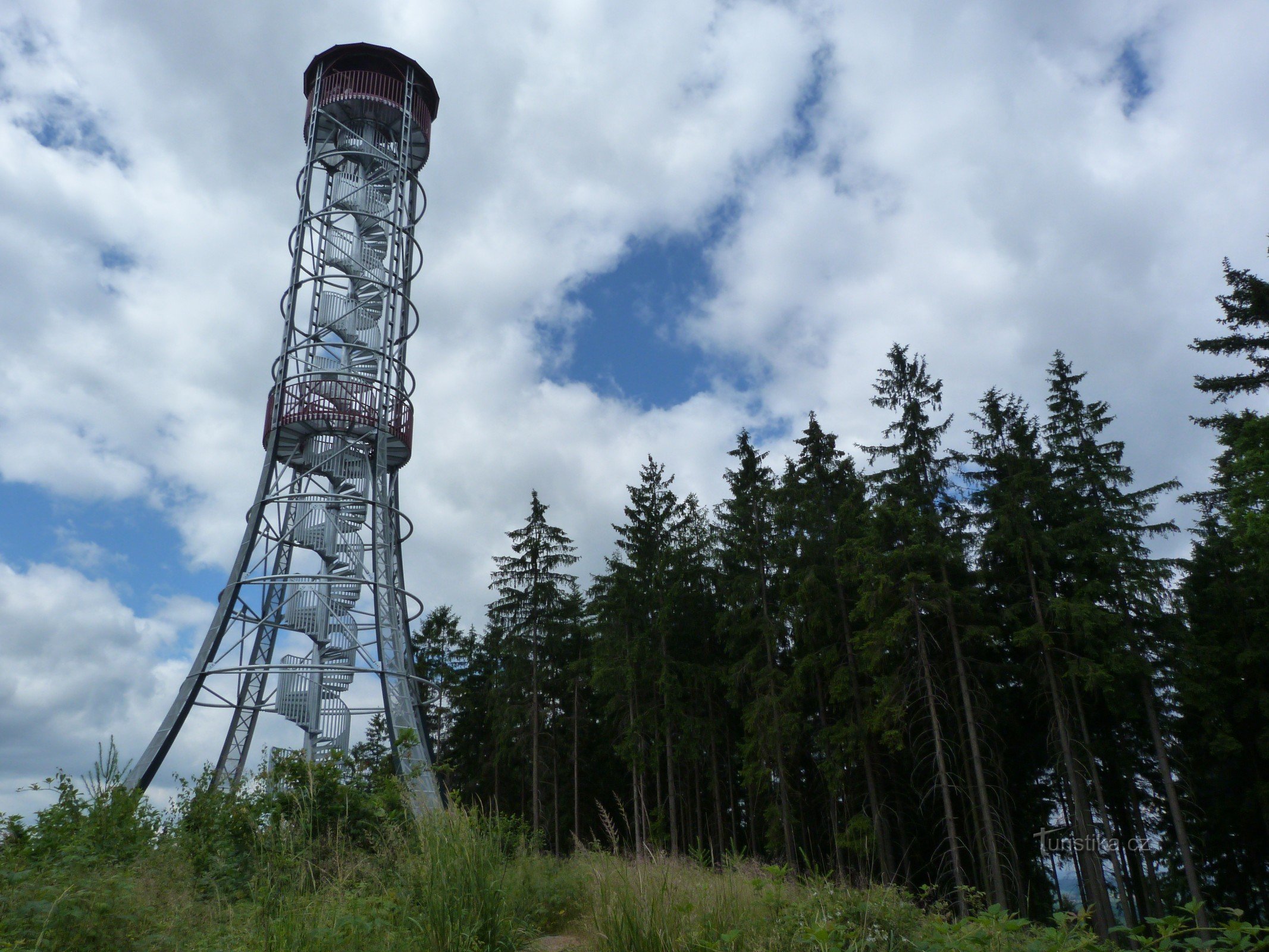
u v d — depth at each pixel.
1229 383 25.31
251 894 9.27
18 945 6.43
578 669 36.97
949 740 25.09
